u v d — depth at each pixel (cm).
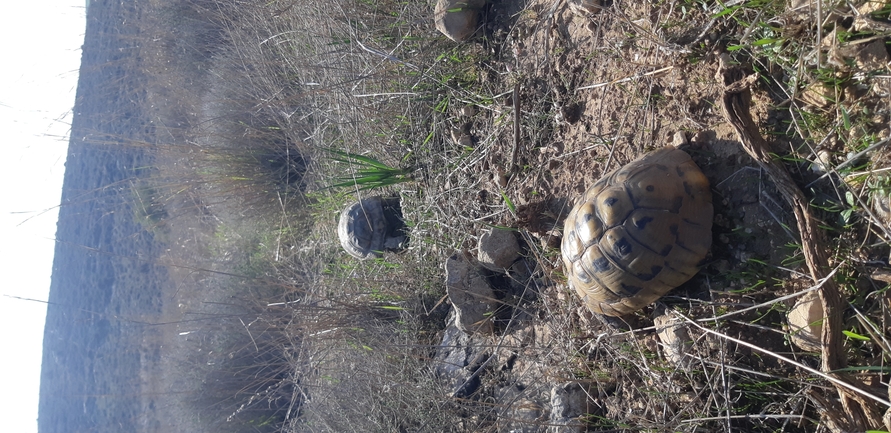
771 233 42
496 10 67
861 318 35
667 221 42
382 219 79
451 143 71
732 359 43
